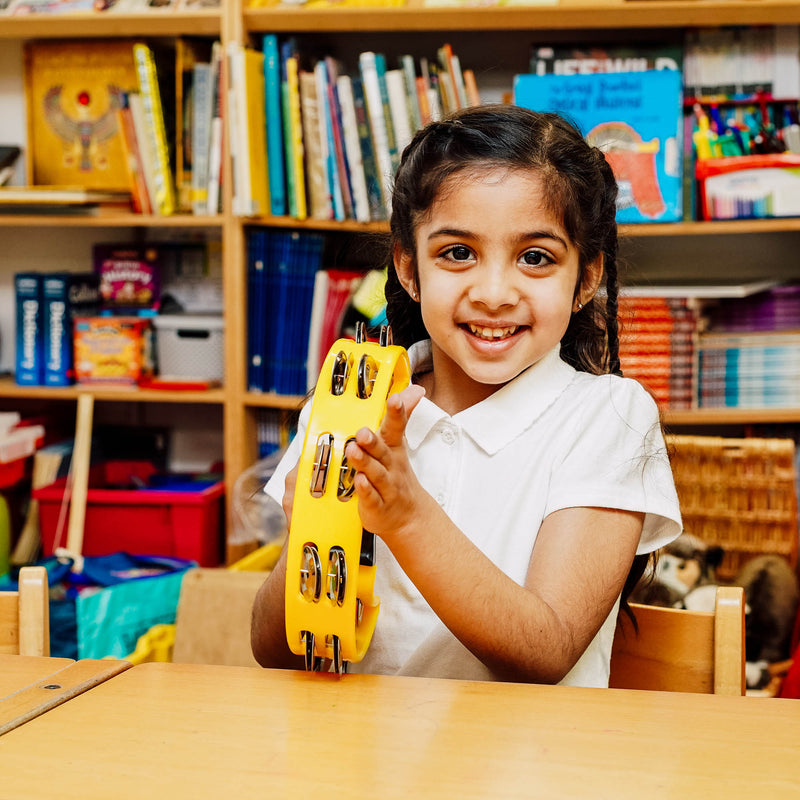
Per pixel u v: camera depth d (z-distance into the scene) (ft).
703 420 6.31
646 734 1.76
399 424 1.91
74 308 7.07
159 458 7.79
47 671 2.11
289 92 6.19
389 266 3.30
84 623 5.44
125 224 6.62
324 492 1.96
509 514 2.76
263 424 6.77
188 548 6.59
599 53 6.54
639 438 2.84
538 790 1.55
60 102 7.39
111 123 7.35
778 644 6.05
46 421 7.41
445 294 2.64
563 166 2.67
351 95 6.14
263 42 6.34
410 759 1.65
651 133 6.15
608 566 2.57
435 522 2.08
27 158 7.46
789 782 1.58
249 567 5.75
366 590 2.04
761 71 6.49
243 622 5.04
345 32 7.09
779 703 1.91
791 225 6.11
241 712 1.86
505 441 2.82
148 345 7.04
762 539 6.16
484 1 6.07
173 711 1.86
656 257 7.25
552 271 2.65
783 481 6.14
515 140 2.63
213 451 7.82
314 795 1.53
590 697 1.94
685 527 6.23
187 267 7.51
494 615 2.13
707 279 6.93
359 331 2.18
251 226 6.60
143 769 1.62
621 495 2.68
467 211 2.58
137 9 6.45
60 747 1.70
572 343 3.24
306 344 6.48
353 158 6.18
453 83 6.11
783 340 6.35
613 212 3.10
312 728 1.78
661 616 2.81
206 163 6.54
